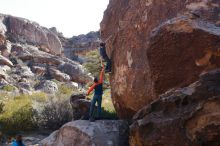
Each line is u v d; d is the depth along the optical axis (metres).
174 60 8.15
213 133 6.28
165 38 8.18
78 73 37.66
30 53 40.41
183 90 7.22
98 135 10.02
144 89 10.01
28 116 17.75
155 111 7.55
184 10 9.38
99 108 11.42
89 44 52.06
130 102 10.81
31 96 25.12
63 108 18.09
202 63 7.82
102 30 12.92
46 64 38.69
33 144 14.44
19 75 33.34
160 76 8.34
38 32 46.47
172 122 6.91
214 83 6.77
